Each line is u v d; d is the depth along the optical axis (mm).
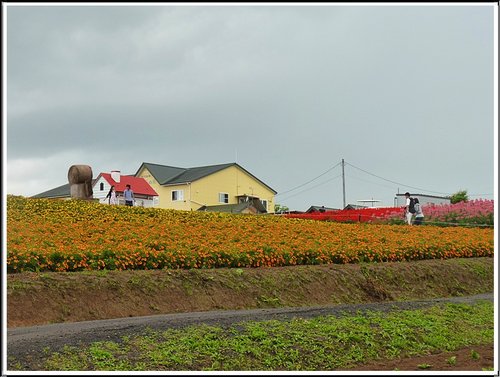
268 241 19562
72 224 20641
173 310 13531
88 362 8781
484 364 10469
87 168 29141
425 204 38219
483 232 27016
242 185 58688
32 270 13578
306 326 11297
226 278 15148
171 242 17516
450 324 13102
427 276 19453
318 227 25031
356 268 18141
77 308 12406
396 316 12930
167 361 9164
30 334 10188
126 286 13438
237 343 10047
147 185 54500
